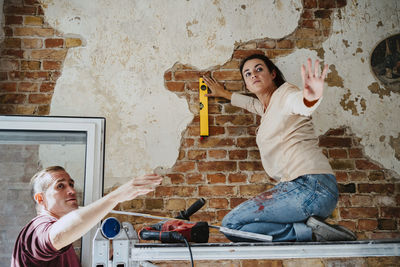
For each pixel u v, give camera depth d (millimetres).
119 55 2680
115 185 2463
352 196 2529
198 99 2652
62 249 1547
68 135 2395
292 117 2051
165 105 2627
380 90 2705
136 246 1695
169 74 2680
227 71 2701
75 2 2727
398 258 2416
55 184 2021
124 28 2725
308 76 1647
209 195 2490
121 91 2623
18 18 2656
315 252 1741
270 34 2758
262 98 2414
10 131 2334
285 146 2049
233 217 1947
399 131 2648
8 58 2590
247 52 2729
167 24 2756
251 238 1830
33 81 2574
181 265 2336
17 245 1733
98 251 1671
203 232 1812
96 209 1503
